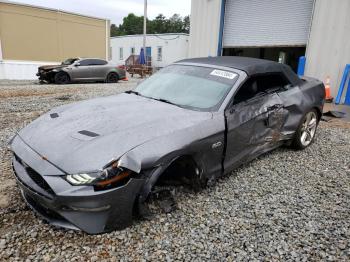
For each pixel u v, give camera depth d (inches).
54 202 89.4
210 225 107.7
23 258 87.1
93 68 597.0
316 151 196.2
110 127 107.3
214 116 125.1
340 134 240.7
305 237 103.9
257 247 97.6
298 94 177.9
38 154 98.2
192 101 136.5
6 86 482.3
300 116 180.1
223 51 520.7
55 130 109.3
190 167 119.6
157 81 161.9
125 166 91.5
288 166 168.2
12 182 131.6
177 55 1295.5
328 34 386.0
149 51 1401.3
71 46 804.0
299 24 427.5
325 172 162.4
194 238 100.3
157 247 94.8
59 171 90.2
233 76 142.7
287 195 133.9
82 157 91.9
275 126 160.4
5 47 684.1
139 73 938.7
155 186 112.7
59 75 555.8
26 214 108.0
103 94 396.8
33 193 94.8
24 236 96.3
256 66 152.8
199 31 522.9
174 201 118.2
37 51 738.2
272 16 450.9
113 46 1604.3
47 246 92.5
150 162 97.7
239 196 130.2
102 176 88.7
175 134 108.5
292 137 184.1
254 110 142.3
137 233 100.2
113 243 95.1
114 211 93.8
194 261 90.1
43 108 293.3
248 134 140.8
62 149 96.7
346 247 99.7
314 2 393.1
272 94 159.8
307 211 121.0
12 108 288.0
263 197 130.6
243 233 104.4
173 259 90.3
